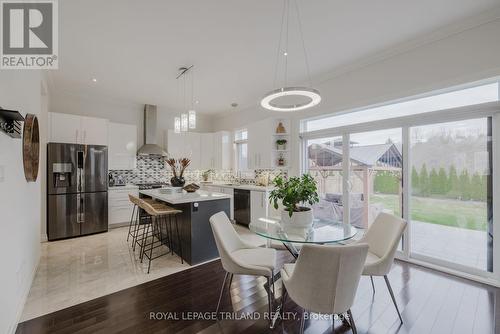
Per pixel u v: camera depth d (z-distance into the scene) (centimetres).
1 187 160
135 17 242
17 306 192
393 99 314
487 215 259
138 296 227
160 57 329
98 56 324
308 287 142
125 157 512
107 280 258
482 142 261
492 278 252
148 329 181
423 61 287
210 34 274
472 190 268
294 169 457
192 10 231
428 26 261
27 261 232
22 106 220
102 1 217
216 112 653
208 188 607
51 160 396
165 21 249
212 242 321
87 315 197
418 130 308
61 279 260
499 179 247
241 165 627
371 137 355
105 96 505
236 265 185
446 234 287
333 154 407
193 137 628
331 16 243
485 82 251
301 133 447
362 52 318
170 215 354
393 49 306
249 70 374
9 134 169
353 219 377
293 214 219
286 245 242
